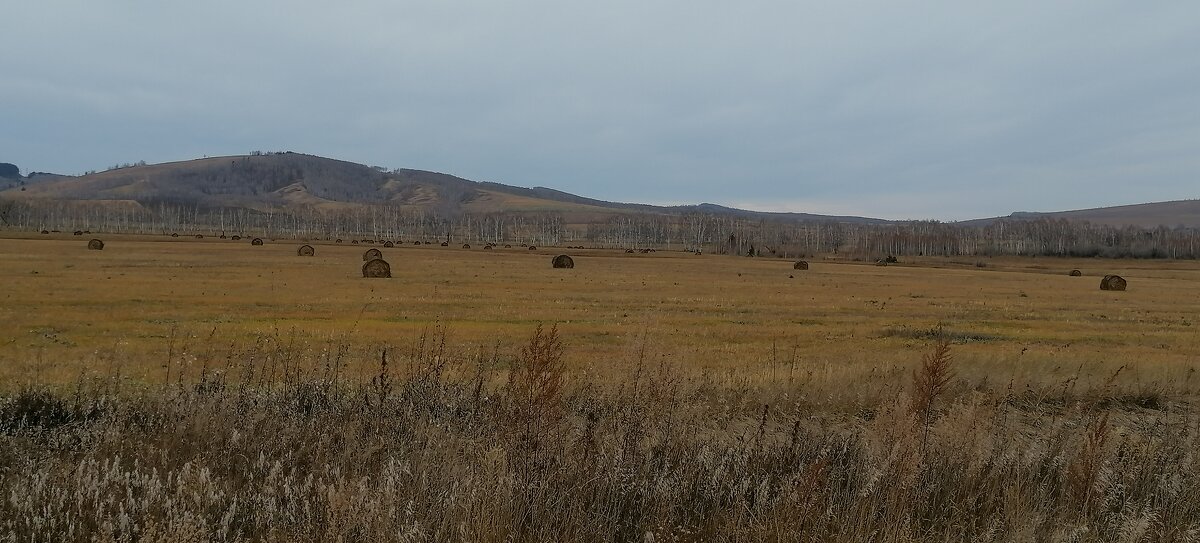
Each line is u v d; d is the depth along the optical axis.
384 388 6.98
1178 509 5.45
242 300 26.06
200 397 6.75
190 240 118.44
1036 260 137.50
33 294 25.45
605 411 6.37
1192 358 16.89
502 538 4.18
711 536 4.61
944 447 5.75
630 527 4.66
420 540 4.09
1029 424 8.15
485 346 15.34
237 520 4.56
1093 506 5.32
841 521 4.73
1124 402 10.18
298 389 7.70
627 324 21.75
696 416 6.66
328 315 22.28
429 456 5.22
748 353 15.79
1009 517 4.91
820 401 8.66
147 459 5.36
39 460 5.27
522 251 115.56
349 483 4.61
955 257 149.12
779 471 5.55
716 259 103.50
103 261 49.84
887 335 21.77
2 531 4.14
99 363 11.19
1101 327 26.53
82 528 4.23
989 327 25.28
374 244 130.75
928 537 4.76
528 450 4.85
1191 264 126.69
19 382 8.21
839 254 161.88
